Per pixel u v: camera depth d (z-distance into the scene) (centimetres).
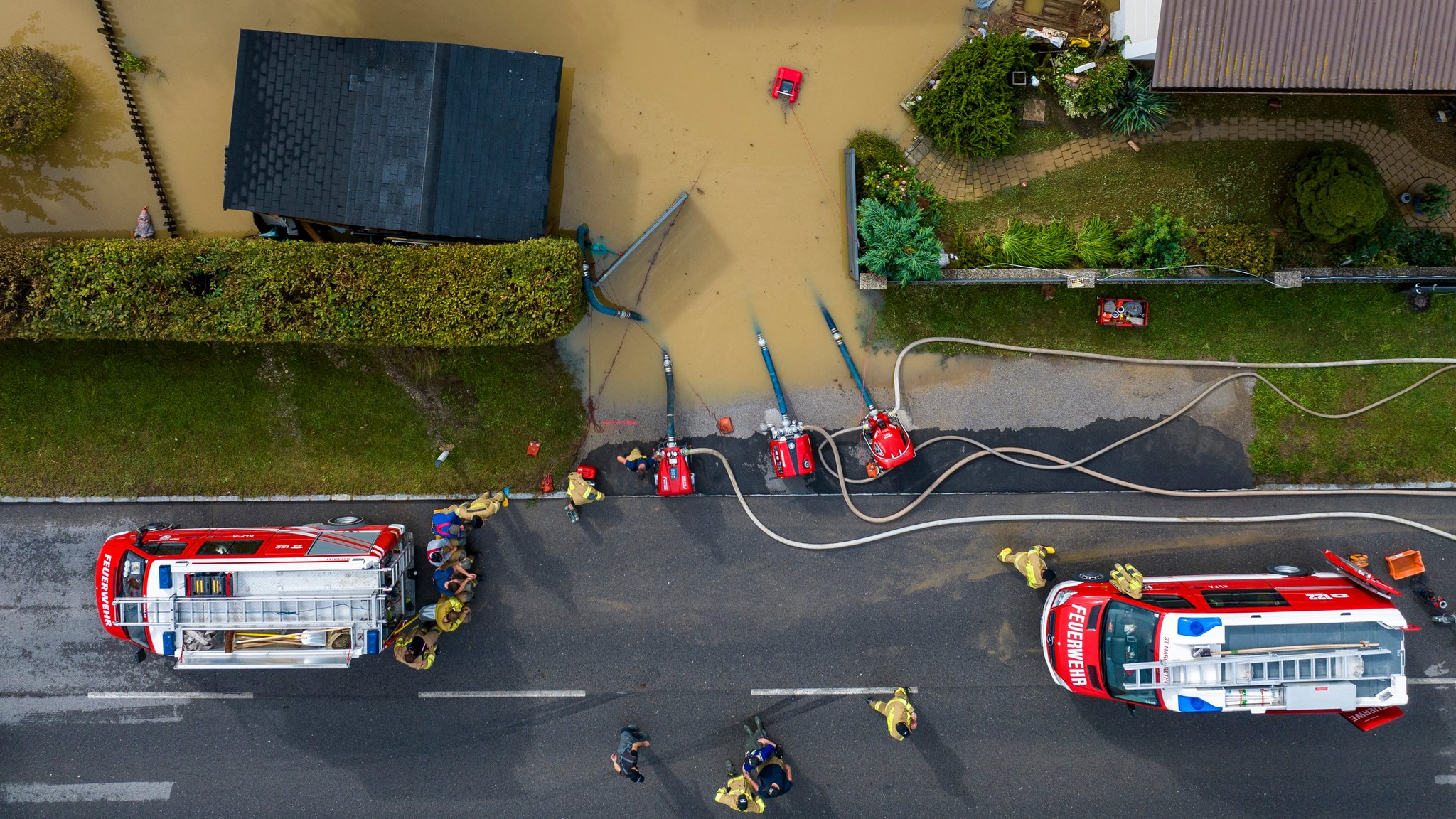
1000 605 1553
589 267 1522
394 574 1444
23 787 1548
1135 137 1474
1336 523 1539
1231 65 1283
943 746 1563
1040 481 1549
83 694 1550
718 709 1564
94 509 1538
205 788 1553
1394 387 1512
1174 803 1549
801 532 1554
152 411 1520
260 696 1563
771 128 1512
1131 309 1491
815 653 1561
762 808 1486
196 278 1365
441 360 1515
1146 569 1546
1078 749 1554
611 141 1511
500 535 1555
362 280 1339
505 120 1384
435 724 1568
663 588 1561
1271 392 1520
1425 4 1239
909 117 1498
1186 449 1534
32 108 1437
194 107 1503
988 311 1522
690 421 1550
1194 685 1348
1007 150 1483
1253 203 1479
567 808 1564
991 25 1484
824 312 1529
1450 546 1533
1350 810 1544
